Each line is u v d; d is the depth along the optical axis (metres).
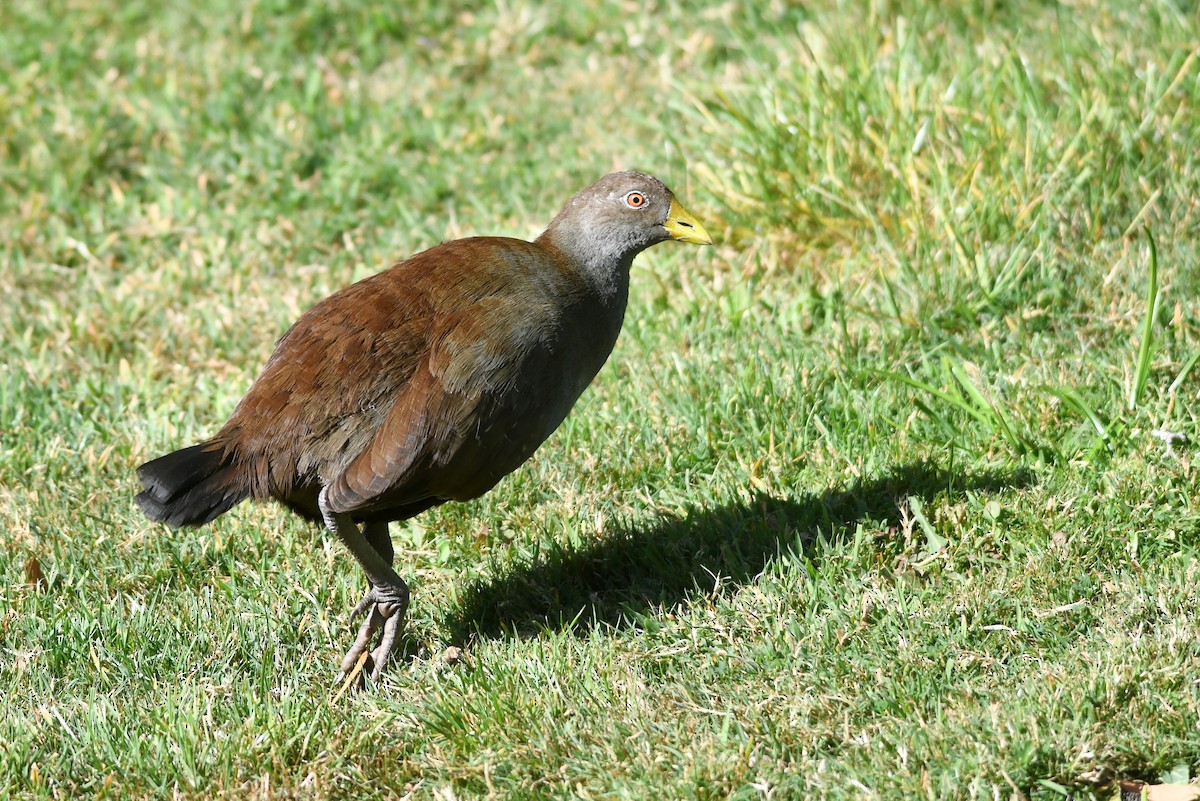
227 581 9.17
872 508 9.27
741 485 9.69
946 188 11.93
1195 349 10.20
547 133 15.19
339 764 7.55
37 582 9.19
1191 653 7.61
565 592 9.04
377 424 8.00
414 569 9.41
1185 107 12.52
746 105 13.95
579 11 16.89
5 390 11.38
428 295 8.25
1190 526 8.66
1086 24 14.35
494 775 7.41
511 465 8.38
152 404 11.38
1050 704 7.27
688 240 9.06
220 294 12.89
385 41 16.95
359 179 14.29
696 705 7.71
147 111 15.40
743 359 11.09
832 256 12.34
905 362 10.87
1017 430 9.71
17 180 14.59
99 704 7.99
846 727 7.34
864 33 14.24
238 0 17.36
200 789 7.42
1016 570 8.50
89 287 13.20
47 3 17.55
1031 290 11.27
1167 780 6.98
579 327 8.68
